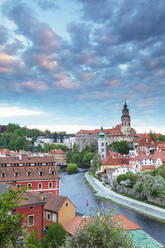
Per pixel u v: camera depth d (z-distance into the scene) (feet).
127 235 83.87
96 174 595.47
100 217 86.33
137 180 376.48
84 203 337.93
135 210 307.78
